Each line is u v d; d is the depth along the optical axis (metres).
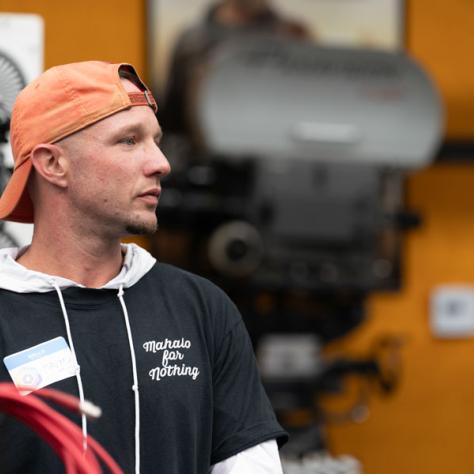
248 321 12.43
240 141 11.17
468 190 14.20
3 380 4.63
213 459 5.08
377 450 13.80
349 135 11.48
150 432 4.77
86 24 12.42
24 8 12.11
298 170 11.39
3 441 4.52
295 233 11.48
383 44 13.62
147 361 4.86
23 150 4.91
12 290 4.81
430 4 13.91
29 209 5.19
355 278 11.88
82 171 4.78
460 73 14.08
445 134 14.03
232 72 11.12
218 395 5.08
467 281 14.17
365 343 13.70
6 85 6.53
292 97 11.30
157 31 12.64
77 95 4.79
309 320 12.76
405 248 13.84
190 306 5.11
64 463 4.49
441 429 14.08
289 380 12.42
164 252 12.50
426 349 14.02
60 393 4.23
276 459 5.07
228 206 11.62
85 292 4.88
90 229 4.87
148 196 4.88
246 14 12.98
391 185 12.39
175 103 12.66
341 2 13.41
